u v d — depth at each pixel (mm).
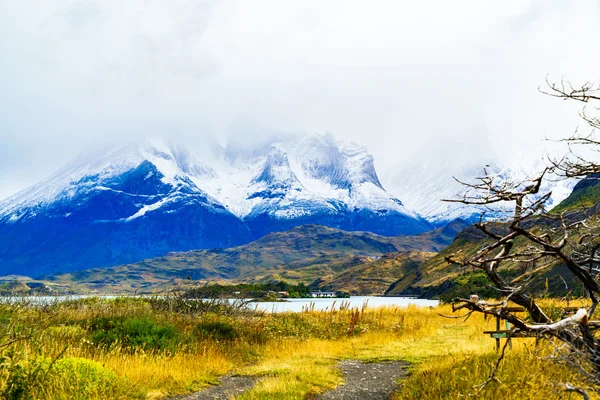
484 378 10031
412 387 11234
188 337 17578
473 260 6938
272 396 11414
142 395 11211
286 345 19672
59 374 10164
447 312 30156
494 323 23781
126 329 16359
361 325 24969
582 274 6633
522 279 7113
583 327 6320
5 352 9953
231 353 17312
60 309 19203
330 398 11711
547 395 8133
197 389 12492
